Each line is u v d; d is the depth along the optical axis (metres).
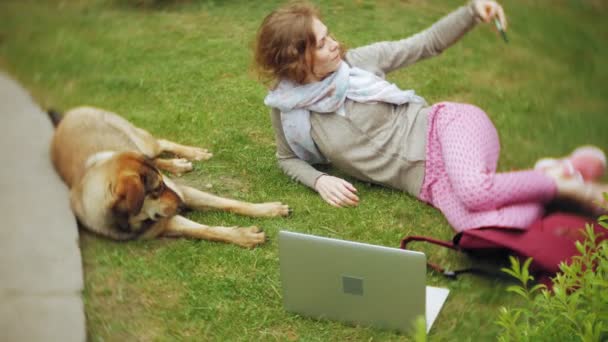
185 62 5.66
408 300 3.03
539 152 4.42
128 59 5.79
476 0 4.07
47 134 4.75
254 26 6.16
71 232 3.86
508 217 3.47
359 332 3.16
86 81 5.52
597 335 2.08
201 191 4.11
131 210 3.68
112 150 4.16
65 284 3.52
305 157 4.24
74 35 6.22
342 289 3.13
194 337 3.22
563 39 5.70
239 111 4.98
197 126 4.86
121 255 3.75
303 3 4.00
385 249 2.96
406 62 4.22
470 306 3.25
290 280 3.21
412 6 6.31
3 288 3.49
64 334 3.21
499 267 3.43
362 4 6.34
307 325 3.23
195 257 3.68
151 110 5.08
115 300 3.47
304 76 3.88
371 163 4.00
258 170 4.38
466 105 3.84
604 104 4.91
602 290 2.27
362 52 4.15
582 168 4.00
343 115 3.96
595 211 3.58
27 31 6.34
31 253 3.71
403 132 3.92
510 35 5.74
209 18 6.35
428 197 3.91
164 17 6.45
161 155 4.57
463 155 3.64
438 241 3.48
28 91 5.39
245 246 3.73
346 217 3.91
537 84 5.14
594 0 6.24
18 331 3.23
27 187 4.20
